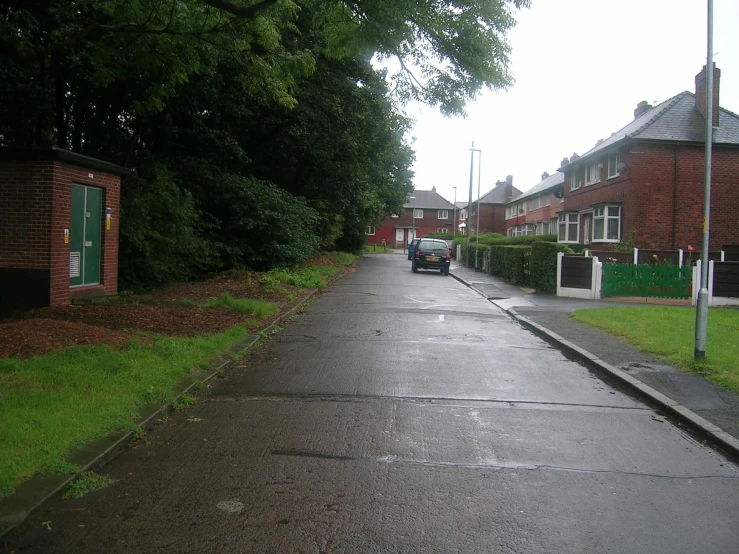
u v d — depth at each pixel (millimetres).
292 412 6699
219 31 11727
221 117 21750
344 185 30188
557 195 38688
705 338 9008
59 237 12336
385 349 10375
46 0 13711
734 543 4031
